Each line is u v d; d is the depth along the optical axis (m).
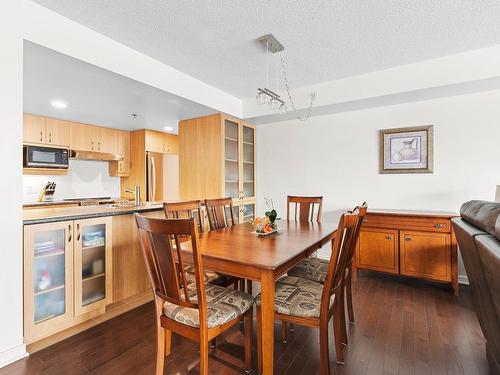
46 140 4.02
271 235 2.15
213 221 2.63
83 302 2.12
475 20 2.08
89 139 4.54
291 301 1.58
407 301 2.58
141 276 2.60
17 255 1.74
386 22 2.11
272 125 4.39
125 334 2.02
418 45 2.47
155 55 2.66
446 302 2.55
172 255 1.31
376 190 3.57
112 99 3.15
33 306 1.82
